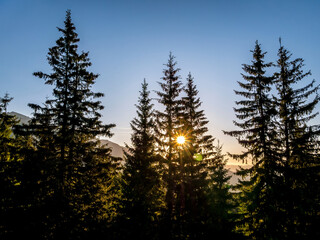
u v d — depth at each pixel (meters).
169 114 19.03
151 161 18.64
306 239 12.23
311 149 14.47
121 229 9.59
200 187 19.75
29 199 11.82
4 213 10.93
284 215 13.48
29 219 11.05
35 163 12.27
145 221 10.45
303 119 14.85
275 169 14.33
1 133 14.87
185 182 18.52
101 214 13.91
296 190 13.90
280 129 15.44
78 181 14.26
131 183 17.22
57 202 12.31
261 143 15.19
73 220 11.87
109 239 9.16
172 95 19.45
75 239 9.70
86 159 14.46
